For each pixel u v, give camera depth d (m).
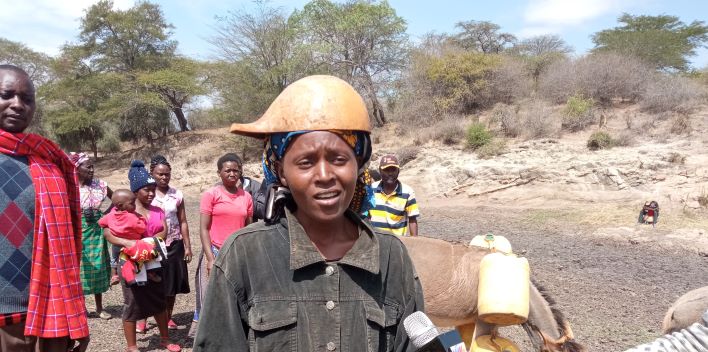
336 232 1.97
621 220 16.58
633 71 29.12
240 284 1.85
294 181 1.83
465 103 32.38
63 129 41.00
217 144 39.34
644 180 19.58
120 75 42.28
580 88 29.59
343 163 1.84
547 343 4.02
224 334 1.83
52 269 3.49
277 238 1.92
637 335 6.61
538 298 4.12
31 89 3.62
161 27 46.38
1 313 3.35
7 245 3.39
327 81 1.88
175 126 47.84
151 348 5.82
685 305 4.34
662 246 13.53
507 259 3.76
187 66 43.41
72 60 44.69
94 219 6.84
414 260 4.51
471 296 4.25
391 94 35.19
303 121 1.81
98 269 6.87
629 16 42.28
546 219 18.05
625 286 9.61
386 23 34.56
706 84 30.94
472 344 3.92
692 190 18.20
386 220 6.11
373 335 1.89
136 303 5.45
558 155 23.23
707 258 12.34
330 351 1.83
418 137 29.78
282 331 1.82
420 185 24.95
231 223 5.61
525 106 30.06
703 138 22.20
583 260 12.09
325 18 35.34
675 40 38.19
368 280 1.93
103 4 44.56
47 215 3.50
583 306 8.12
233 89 36.94
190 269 10.12
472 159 25.47
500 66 32.44
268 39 36.28
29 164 3.54
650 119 25.19
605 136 23.30
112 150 45.41
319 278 1.89
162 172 6.40
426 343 1.83
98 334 6.34
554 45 51.41
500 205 21.53
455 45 37.25
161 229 6.01
